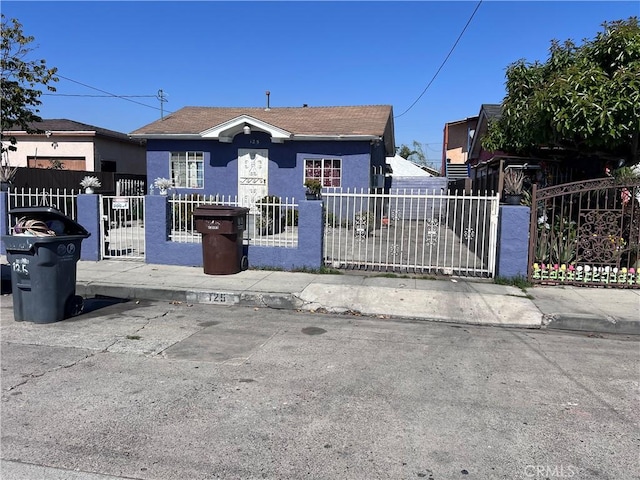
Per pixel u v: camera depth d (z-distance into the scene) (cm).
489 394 438
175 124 1888
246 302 770
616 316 679
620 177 837
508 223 854
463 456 333
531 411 404
